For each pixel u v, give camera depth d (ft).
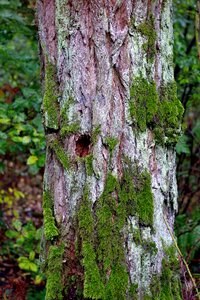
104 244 5.39
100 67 5.53
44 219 5.76
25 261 8.92
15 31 10.61
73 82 5.63
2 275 10.29
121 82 5.53
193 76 10.71
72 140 5.62
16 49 14.44
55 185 5.75
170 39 5.98
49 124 5.74
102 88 5.51
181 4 12.17
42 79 6.23
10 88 11.94
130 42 5.56
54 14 5.81
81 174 5.53
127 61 5.54
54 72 5.83
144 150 5.58
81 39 5.61
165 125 5.76
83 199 5.49
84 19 5.59
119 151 5.50
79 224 5.47
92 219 5.44
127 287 5.39
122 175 5.50
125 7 5.53
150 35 5.66
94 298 5.30
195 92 11.30
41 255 6.00
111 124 5.50
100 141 5.48
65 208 5.63
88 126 5.57
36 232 9.29
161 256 5.65
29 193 16.55
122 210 5.44
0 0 10.22
